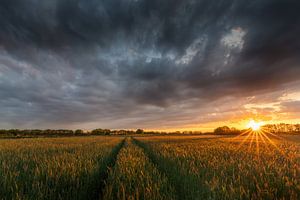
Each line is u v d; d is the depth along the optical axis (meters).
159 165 8.34
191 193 4.37
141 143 24.45
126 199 4.01
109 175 6.02
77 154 10.19
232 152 11.83
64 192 4.19
